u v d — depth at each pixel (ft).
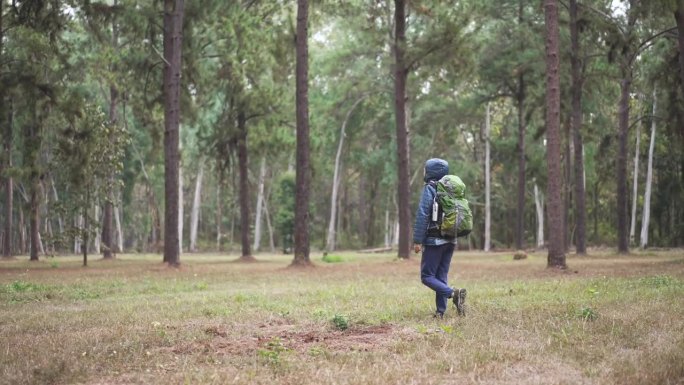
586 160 141.49
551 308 22.88
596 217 168.45
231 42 79.51
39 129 73.87
